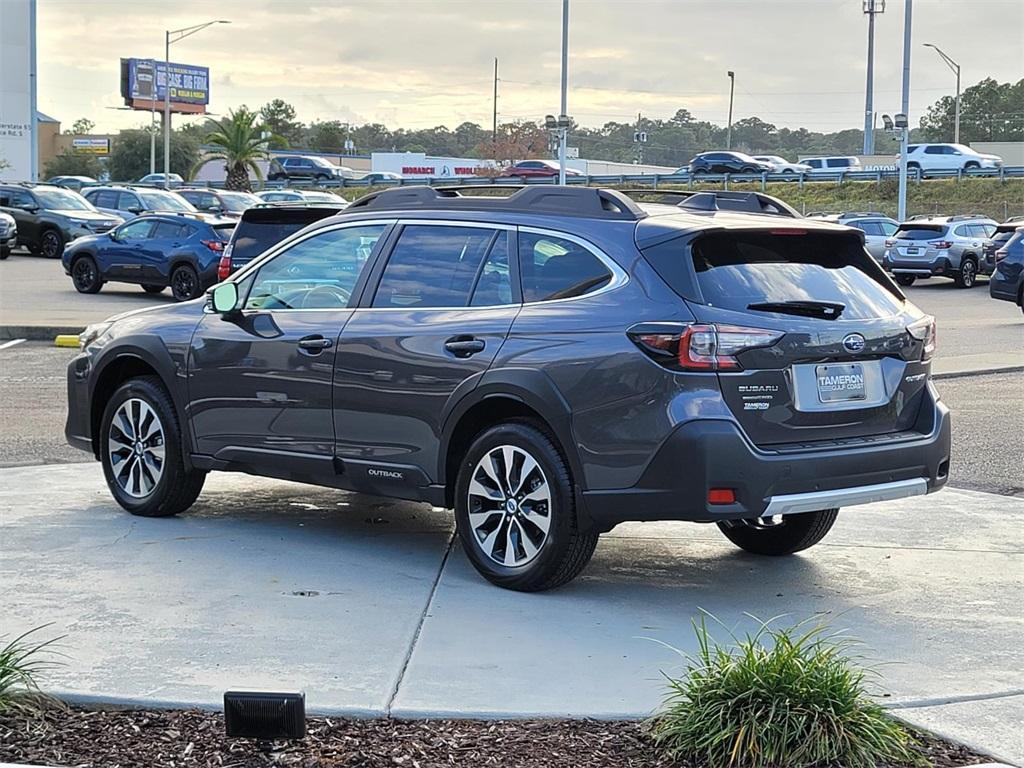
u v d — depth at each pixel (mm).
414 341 6695
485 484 6527
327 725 4637
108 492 8703
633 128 181500
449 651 5480
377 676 5137
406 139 182500
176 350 7707
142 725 4609
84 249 25469
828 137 196125
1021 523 8180
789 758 4262
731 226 6117
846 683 4488
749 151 187500
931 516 8375
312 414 7129
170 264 24375
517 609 6152
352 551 7227
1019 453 10641
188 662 5266
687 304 5891
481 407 6516
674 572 6977
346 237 7320
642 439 5871
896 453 6230
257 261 7672
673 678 5156
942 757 4426
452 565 6965
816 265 6422
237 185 65250
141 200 38344
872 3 67312
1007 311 26516
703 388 5797
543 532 6270
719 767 4277
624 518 6016
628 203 6363
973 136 150125
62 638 5555
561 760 4336
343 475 7059
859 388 6215
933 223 34125
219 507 8344
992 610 6285
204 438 7645
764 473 5797
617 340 5969
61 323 19172
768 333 5863
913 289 33625
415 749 4418
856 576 6926
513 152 93250
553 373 6133
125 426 8031
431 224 6988
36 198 36281
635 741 4508
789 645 4680
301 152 112125
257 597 6258
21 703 4680
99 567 6766
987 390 14484
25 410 12242
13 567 6738
